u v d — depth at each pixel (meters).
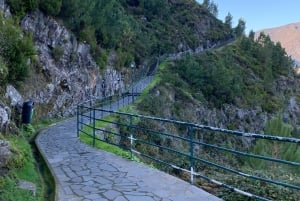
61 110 25.38
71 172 8.50
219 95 62.34
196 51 92.50
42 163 9.52
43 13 24.55
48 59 24.42
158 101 38.97
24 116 14.69
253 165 19.17
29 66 19.39
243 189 8.37
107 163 9.55
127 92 40.53
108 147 12.70
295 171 17.36
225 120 60.75
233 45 105.75
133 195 6.72
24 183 6.98
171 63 67.88
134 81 50.03
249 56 100.44
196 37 100.31
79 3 30.78
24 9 21.92
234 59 92.88
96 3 39.56
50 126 19.48
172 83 53.88
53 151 11.35
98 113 25.77
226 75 65.38
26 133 14.94
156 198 6.55
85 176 8.12
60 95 25.55
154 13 94.00
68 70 27.70
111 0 46.25
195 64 64.06
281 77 98.88
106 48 40.91
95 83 33.88
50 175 8.09
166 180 7.81
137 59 58.34
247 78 84.12
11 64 16.61
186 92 53.31
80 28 31.53
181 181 7.73
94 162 9.67
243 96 70.50
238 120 63.94
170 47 81.19
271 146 26.34
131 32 57.31
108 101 35.00
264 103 76.81
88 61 32.62
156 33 84.44
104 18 40.16
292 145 26.36
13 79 16.80
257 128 68.31
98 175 8.23
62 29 26.78
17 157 7.66
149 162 12.37
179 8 110.69
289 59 114.81
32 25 23.11
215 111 58.66
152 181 7.72
